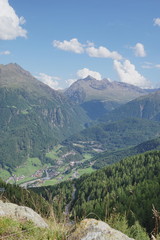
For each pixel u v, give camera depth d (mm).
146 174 130625
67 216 7738
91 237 6281
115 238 6207
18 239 6648
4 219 7648
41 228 7398
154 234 6488
